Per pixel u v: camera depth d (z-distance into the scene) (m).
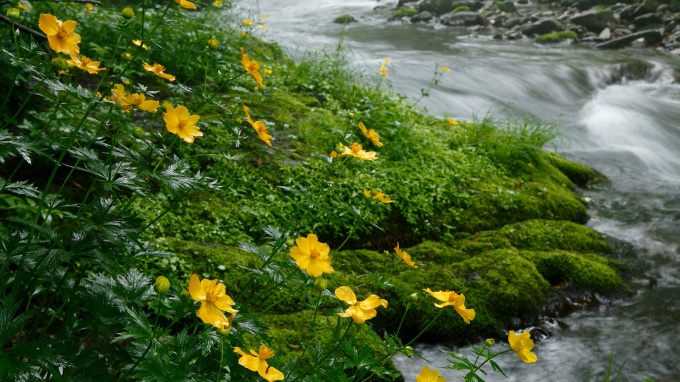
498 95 9.95
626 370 4.07
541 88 10.66
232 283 3.85
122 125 2.18
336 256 4.52
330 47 11.25
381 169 5.46
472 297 4.44
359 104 6.60
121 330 1.91
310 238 1.88
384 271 4.51
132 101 2.13
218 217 4.42
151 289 2.01
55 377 1.71
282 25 15.08
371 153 2.59
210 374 1.81
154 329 1.74
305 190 2.46
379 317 4.16
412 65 10.72
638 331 4.47
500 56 12.55
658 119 9.30
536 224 5.45
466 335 4.25
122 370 1.81
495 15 17.33
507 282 4.60
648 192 6.68
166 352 1.73
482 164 6.16
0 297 1.90
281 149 5.38
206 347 1.79
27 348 1.70
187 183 2.06
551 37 15.01
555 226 5.48
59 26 2.12
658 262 5.32
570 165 6.91
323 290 1.98
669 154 8.03
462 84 10.11
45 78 2.10
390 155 5.77
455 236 5.20
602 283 4.88
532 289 4.62
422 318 4.22
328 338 3.55
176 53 6.01
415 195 5.33
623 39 14.52
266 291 2.14
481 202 5.57
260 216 4.57
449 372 3.90
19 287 2.08
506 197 5.68
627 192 6.67
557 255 4.98
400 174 5.47
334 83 7.14
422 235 5.09
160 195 4.37
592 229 5.65
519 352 1.96
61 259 1.87
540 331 4.44
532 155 6.59
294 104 6.27
